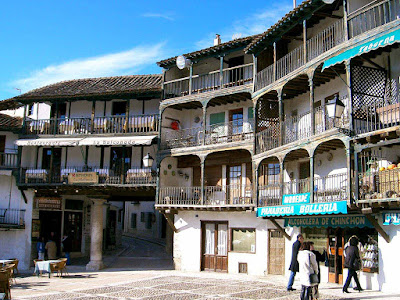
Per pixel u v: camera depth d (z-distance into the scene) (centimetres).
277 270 2405
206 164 2916
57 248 3228
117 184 2875
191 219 2788
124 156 2936
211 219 2708
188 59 2858
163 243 4444
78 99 3084
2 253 3055
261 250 2477
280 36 2364
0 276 1628
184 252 2781
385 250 1725
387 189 1609
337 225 1975
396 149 1766
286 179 2484
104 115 3162
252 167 2555
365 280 1831
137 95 3000
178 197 2908
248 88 2617
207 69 3009
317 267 1405
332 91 2188
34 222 3097
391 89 1811
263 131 2452
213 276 2433
